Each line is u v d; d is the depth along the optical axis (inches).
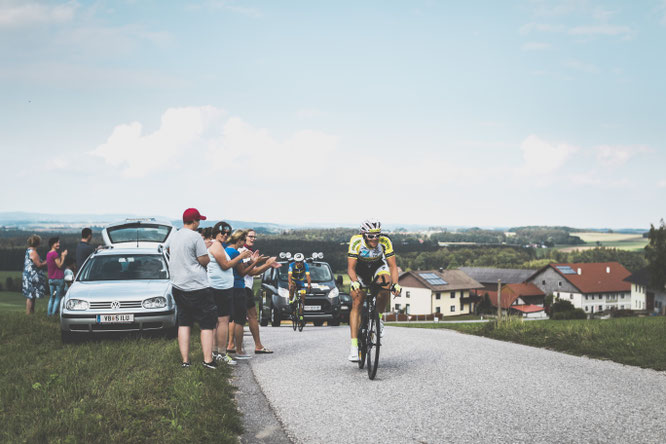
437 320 2768.2
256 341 347.6
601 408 201.5
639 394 223.0
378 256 269.4
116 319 386.0
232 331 327.3
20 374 268.7
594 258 7052.2
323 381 253.3
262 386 244.7
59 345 383.2
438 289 3513.8
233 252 324.5
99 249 474.3
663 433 171.9
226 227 321.4
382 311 268.5
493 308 3496.6
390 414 196.9
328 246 3661.4
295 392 232.1
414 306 3614.7
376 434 175.6
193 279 275.1
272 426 186.1
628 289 3927.2
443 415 194.7
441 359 314.3
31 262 541.3
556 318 1695.4
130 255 461.4
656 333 370.6
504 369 280.2
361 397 221.6
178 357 300.2
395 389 235.0
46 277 551.2
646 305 3334.2
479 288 3659.0
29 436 162.6
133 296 394.3
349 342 412.8
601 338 363.3
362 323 279.9
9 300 3100.4
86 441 159.8
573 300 3841.0
